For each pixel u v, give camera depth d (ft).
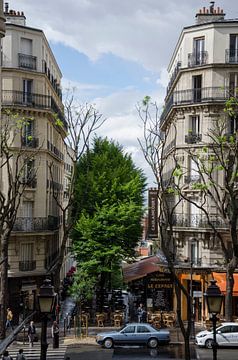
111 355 100.01
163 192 75.56
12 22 151.12
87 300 144.77
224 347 106.52
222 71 138.82
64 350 104.88
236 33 138.41
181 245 142.61
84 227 140.26
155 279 143.74
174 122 148.77
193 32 143.13
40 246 149.07
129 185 149.28
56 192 174.09
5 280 99.66
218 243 136.98
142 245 272.10
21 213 145.89
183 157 143.54
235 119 127.24
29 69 146.72
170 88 167.32
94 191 145.69
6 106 142.20
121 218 141.59
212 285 48.83
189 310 57.00
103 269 139.23
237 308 135.44
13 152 141.18
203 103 138.82
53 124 164.25
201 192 137.08
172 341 113.70
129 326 109.09
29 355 99.81
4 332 98.84
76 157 114.42
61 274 201.57
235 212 94.68
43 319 46.83
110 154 162.50
